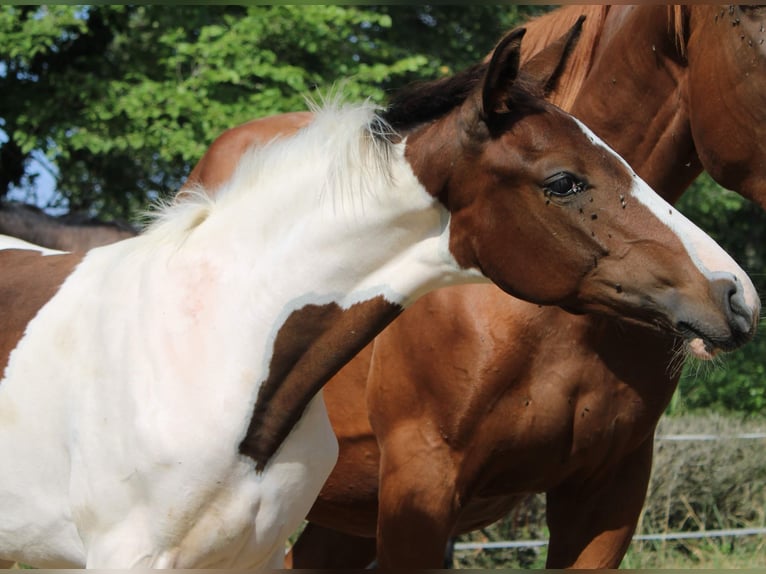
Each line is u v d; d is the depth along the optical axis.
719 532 6.83
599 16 3.76
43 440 3.29
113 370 3.17
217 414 3.10
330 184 3.17
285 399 3.19
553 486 3.79
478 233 3.07
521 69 3.28
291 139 3.32
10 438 3.34
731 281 2.92
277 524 3.24
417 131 3.14
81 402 3.21
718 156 3.36
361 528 4.43
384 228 3.15
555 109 3.09
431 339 3.68
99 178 11.23
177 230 3.35
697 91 3.38
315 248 3.18
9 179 11.23
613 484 3.85
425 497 3.70
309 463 3.27
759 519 7.50
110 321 3.26
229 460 3.11
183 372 3.13
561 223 3.00
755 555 6.77
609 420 3.64
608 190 2.99
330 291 3.19
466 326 3.62
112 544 3.12
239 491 3.13
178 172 11.23
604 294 3.02
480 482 3.74
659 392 3.70
